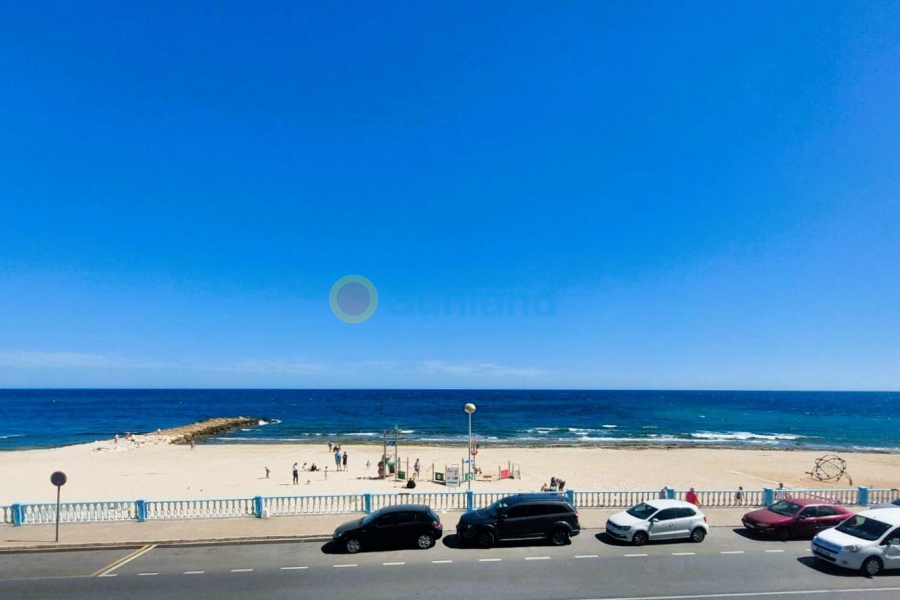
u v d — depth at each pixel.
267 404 154.75
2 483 34.47
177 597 12.60
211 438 72.19
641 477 37.25
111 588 13.19
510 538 16.61
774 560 15.28
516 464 41.94
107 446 57.75
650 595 12.69
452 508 21.30
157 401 173.38
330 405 147.88
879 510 15.45
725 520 19.72
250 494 30.69
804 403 168.75
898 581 13.67
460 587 13.20
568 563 15.02
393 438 70.25
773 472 41.22
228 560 15.34
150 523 18.83
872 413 121.94
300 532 17.75
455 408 132.12
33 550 16.20
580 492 21.59
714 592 12.87
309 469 41.34
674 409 132.50
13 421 100.31
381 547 16.30
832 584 13.41
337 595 12.69
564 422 95.50
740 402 170.50
